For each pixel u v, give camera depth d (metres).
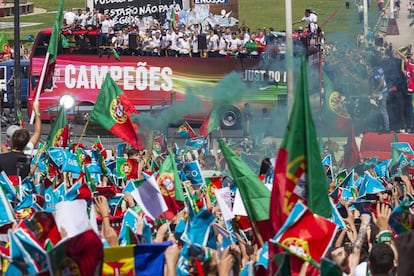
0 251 20.59
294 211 18.89
